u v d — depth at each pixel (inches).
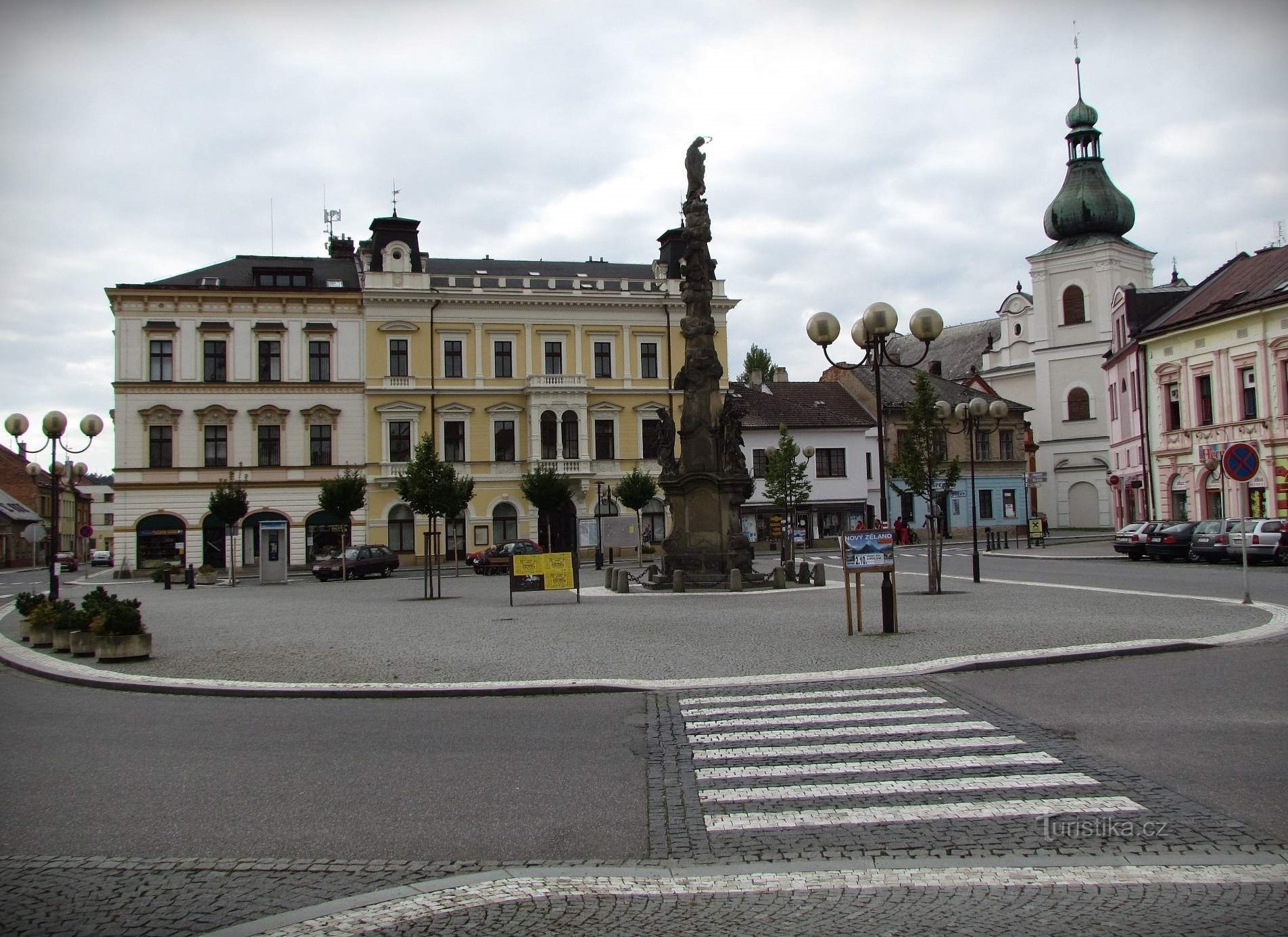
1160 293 2282.2
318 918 240.8
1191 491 1963.6
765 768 367.9
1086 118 3245.6
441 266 2765.7
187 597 1475.1
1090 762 360.8
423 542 2466.8
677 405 2625.5
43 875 274.1
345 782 362.6
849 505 2893.7
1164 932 223.5
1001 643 643.5
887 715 450.0
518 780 359.3
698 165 1249.4
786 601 1021.2
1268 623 735.7
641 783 352.8
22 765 400.8
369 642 767.1
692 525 1227.2
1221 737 393.1
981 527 3097.9
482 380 2522.1
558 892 253.9
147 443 2349.9
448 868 274.2
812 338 834.8
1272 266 1895.9
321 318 2447.1
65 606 836.0
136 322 2353.6
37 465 1494.8
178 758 407.8
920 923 231.5
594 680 553.9
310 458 2431.1
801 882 258.7
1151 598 944.9
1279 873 255.8
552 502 2240.4
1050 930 226.4
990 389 3400.6
